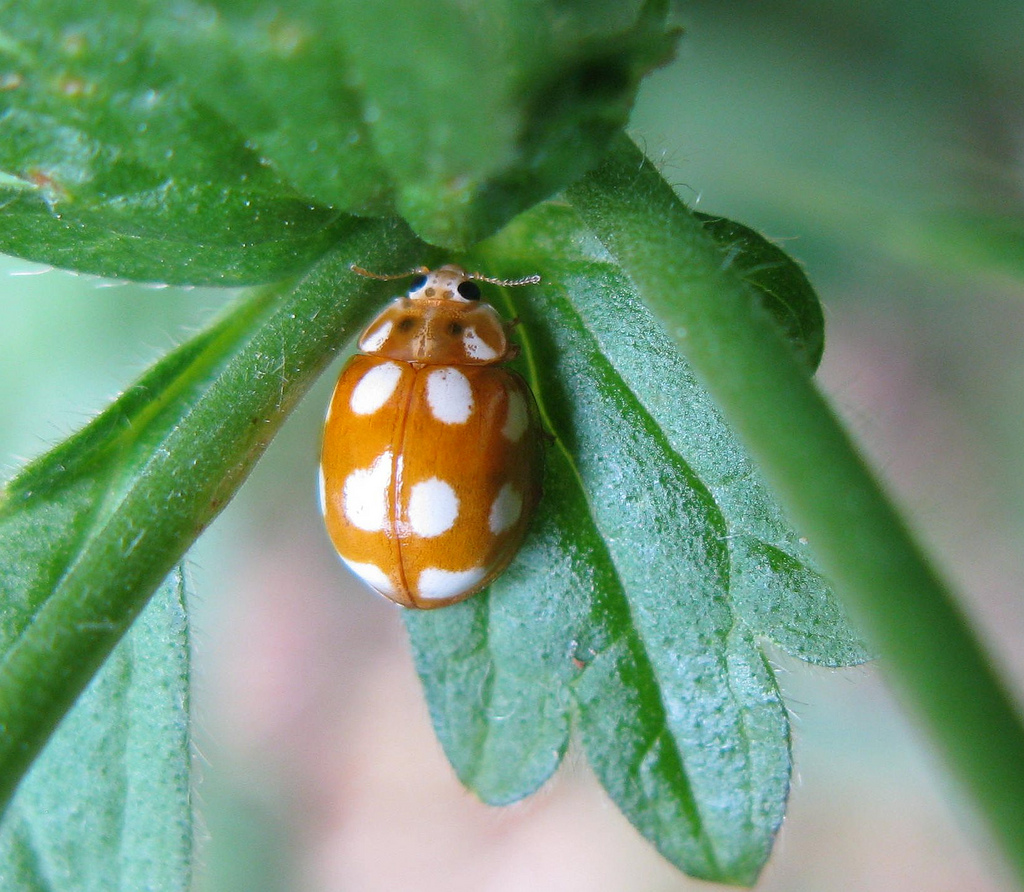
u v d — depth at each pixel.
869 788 0.05
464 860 0.06
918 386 0.05
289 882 0.06
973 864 0.05
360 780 0.06
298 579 0.06
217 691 0.06
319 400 0.05
